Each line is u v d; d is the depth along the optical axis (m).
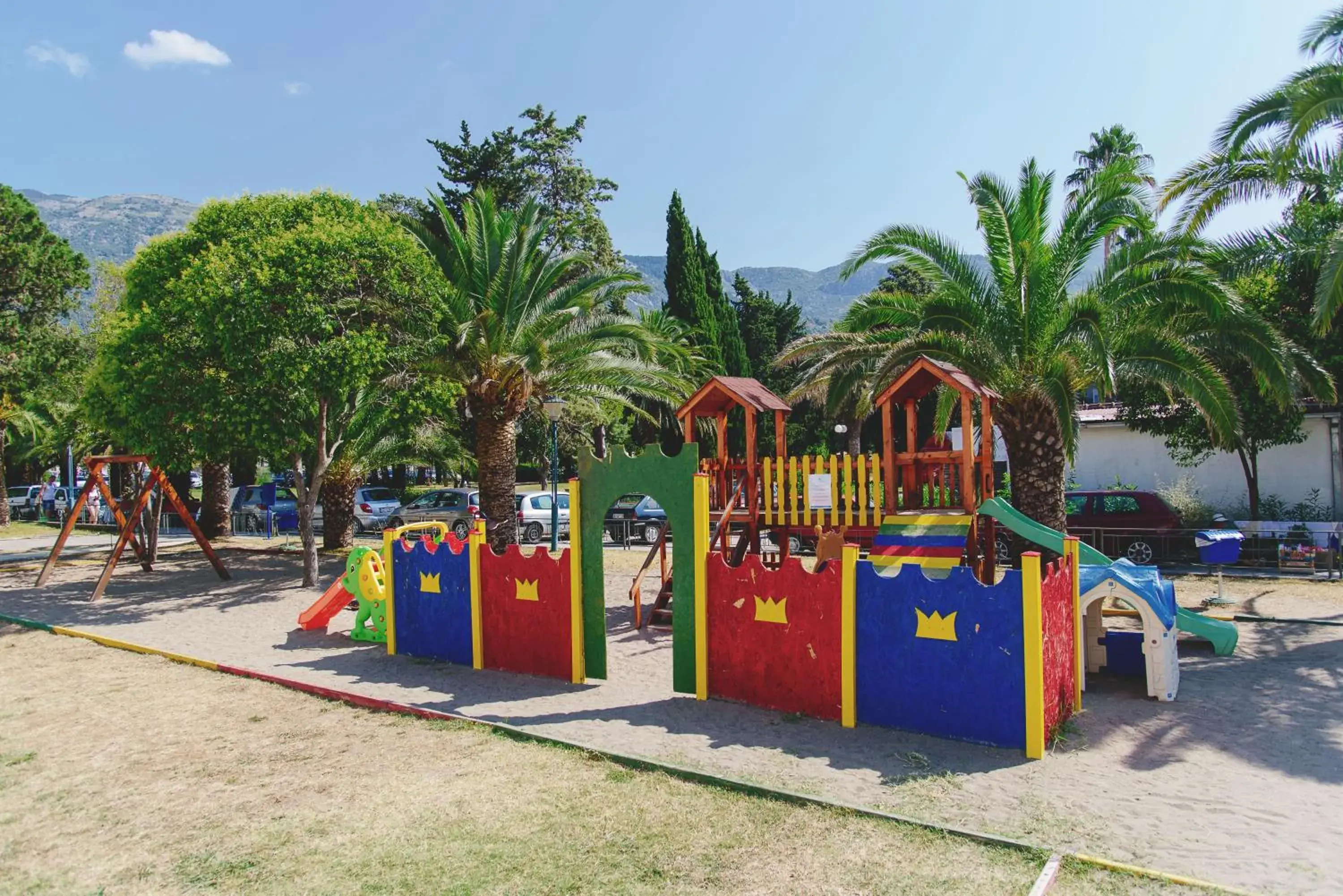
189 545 25.89
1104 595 8.23
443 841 5.09
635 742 6.98
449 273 18.23
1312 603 12.96
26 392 32.72
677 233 36.34
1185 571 16.56
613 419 31.80
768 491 12.67
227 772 6.42
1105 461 22.67
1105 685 8.64
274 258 14.88
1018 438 13.94
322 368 14.66
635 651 10.79
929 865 4.64
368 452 22.78
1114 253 13.13
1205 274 11.75
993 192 13.13
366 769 6.39
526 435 35.16
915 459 11.65
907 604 7.07
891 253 14.23
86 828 5.44
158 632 12.59
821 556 11.80
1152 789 5.81
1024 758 6.41
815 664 7.54
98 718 7.99
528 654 9.47
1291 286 15.92
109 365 16.97
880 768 6.25
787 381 43.97
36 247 33.50
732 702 8.09
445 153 38.91
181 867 4.84
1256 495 19.23
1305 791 5.77
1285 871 4.58
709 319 36.41
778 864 4.68
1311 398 19.36
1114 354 13.16
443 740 7.06
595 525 9.05
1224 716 7.52
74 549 25.59
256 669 9.96
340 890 4.52
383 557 11.01
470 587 9.99
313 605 13.08
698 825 5.22
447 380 17.50
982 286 13.65
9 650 11.55
